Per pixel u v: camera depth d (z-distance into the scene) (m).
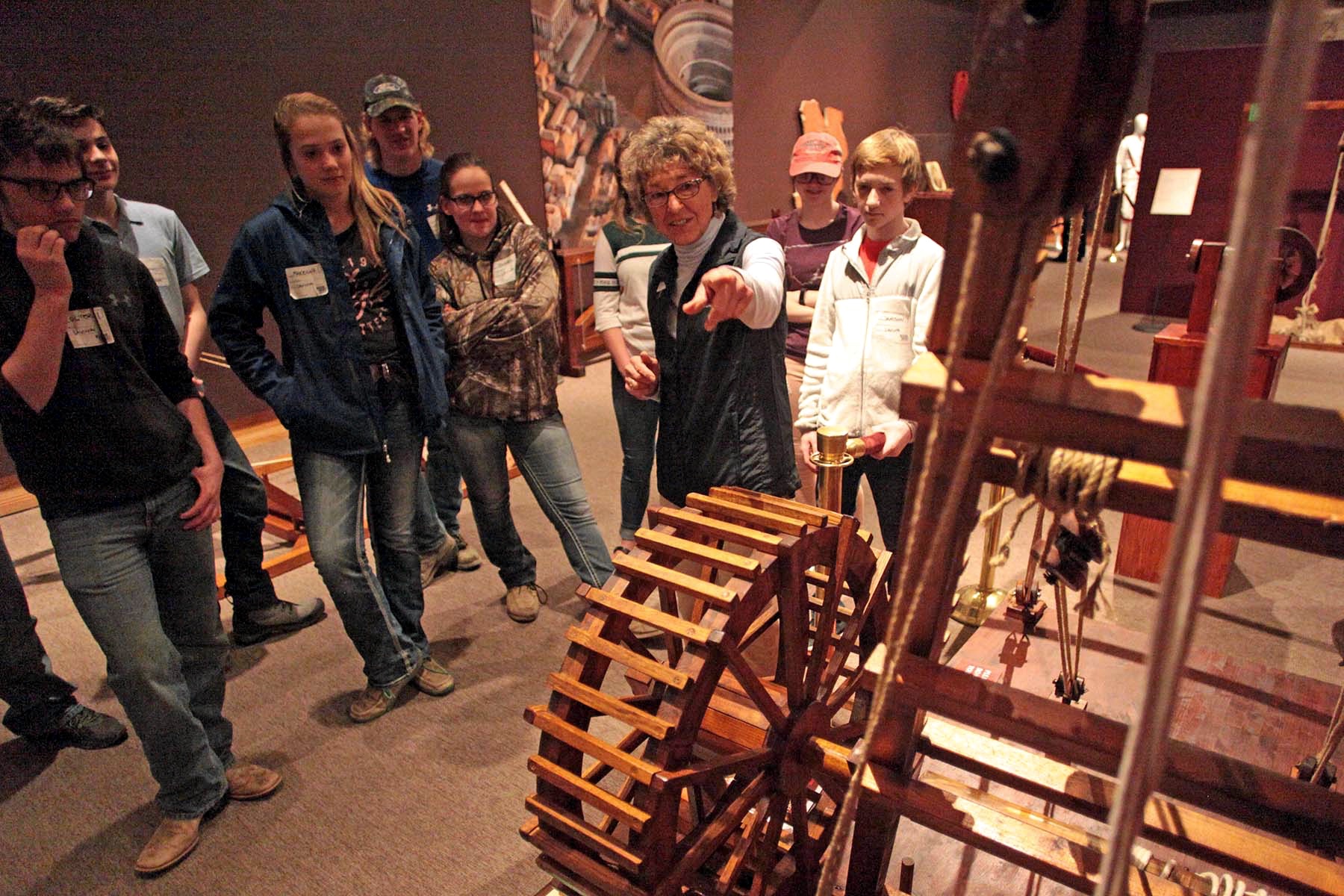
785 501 1.46
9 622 2.19
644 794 1.42
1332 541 0.59
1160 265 6.79
